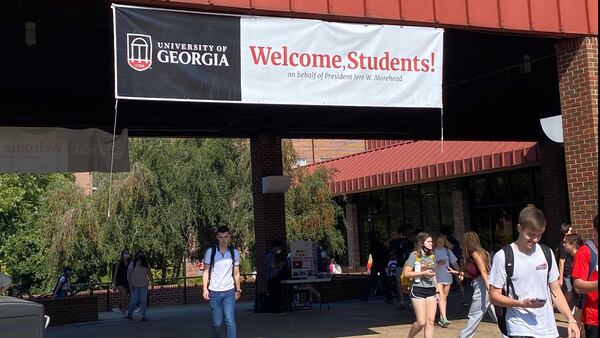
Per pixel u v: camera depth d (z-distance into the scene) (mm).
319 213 30297
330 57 11117
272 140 21172
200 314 20281
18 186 36594
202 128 20500
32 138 17125
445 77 17438
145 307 19031
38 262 35844
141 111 18047
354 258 38250
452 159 29500
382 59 11453
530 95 19906
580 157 12930
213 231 28516
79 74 15477
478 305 10703
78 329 17500
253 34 10672
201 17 10336
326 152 50750
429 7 11750
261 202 20984
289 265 19828
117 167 18047
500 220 29609
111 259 27125
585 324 7148
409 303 18109
